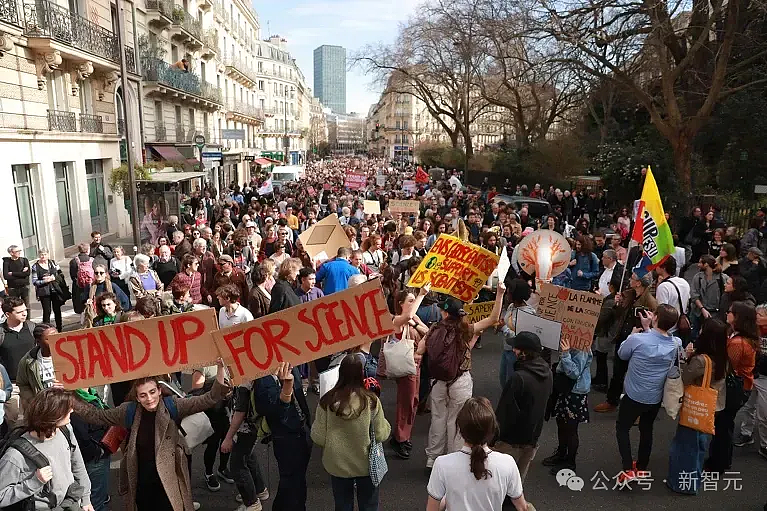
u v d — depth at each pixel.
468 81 33.22
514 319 5.72
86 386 3.69
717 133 22.83
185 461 3.81
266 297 7.07
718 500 4.96
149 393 3.64
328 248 9.66
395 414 6.65
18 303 5.71
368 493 4.02
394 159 98.88
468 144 36.88
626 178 22.30
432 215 14.70
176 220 15.03
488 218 16.05
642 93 19.45
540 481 5.25
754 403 5.89
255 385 4.07
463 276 6.66
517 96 33.38
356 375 3.84
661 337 4.89
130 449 3.66
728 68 19.12
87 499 3.58
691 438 4.93
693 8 17.44
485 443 3.06
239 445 4.41
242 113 48.00
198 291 8.49
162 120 27.69
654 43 17.97
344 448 3.83
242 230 10.82
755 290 8.42
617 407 6.84
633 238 7.56
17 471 3.13
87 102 19.62
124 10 22.34
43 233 16.20
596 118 32.62
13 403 5.14
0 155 13.88
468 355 5.18
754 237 12.65
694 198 19.59
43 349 4.56
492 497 3.00
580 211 22.20
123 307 7.89
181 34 29.88
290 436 4.16
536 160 33.38
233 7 47.28
